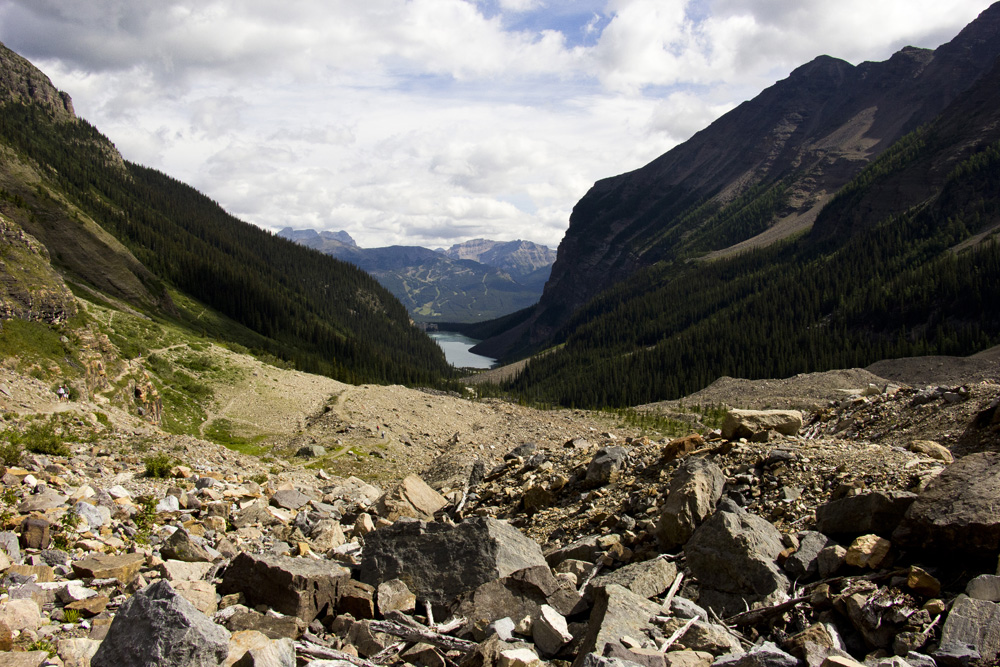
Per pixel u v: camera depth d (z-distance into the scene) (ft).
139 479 66.69
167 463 72.43
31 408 88.38
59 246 353.10
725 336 583.99
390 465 162.71
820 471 41.37
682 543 36.86
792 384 360.89
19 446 66.33
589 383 586.04
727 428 53.62
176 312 411.13
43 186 377.09
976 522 25.95
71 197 538.47
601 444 77.36
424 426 212.64
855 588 27.27
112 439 89.92
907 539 28.45
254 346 467.52
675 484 40.32
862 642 25.22
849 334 521.24
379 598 33.35
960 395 62.69
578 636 28.35
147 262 532.32
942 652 22.00
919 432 60.03
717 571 31.78
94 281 356.79
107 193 654.53
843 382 347.77
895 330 504.02
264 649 21.76
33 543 37.60
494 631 28.81
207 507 55.62
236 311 553.23
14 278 131.95
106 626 27.43
